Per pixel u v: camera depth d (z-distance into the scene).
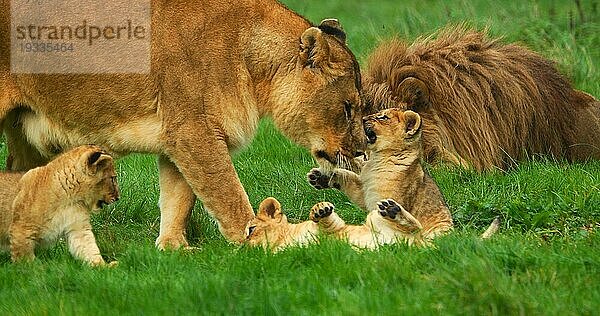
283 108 13.19
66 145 12.82
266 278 10.20
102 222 14.14
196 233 13.66
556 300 9.42
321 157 13.44
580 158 17.17
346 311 9.12
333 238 11.22
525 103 16.33
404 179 12.34
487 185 14.74
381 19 29.12
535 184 14.44
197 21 12.62
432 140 15.52
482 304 9.18
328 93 13.16
